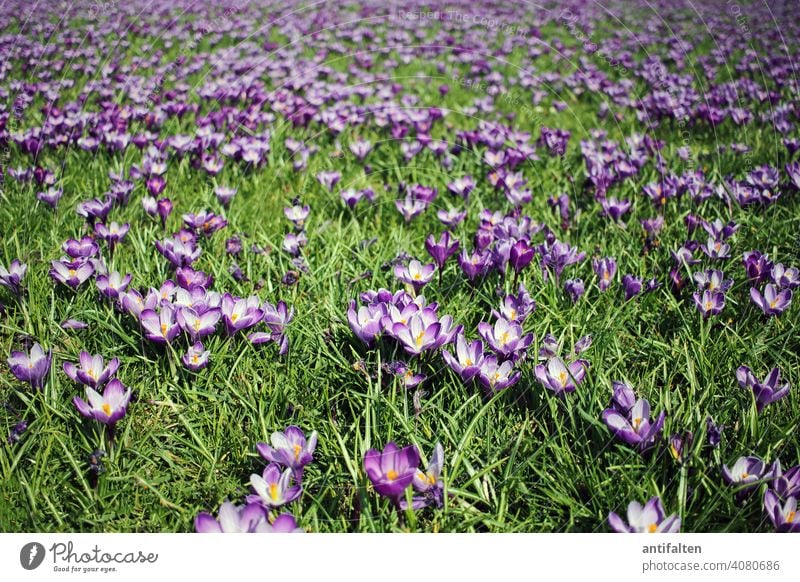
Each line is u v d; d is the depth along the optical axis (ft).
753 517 2.65
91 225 4.25
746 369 2.91
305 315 3.48
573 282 3.62
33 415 2.98
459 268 3.99
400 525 2.61
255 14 12.32
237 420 3.01
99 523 2.64
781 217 4.69
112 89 7.48
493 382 2.91
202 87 7.72
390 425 2.86
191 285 3.49
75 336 3.40
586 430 2.89
